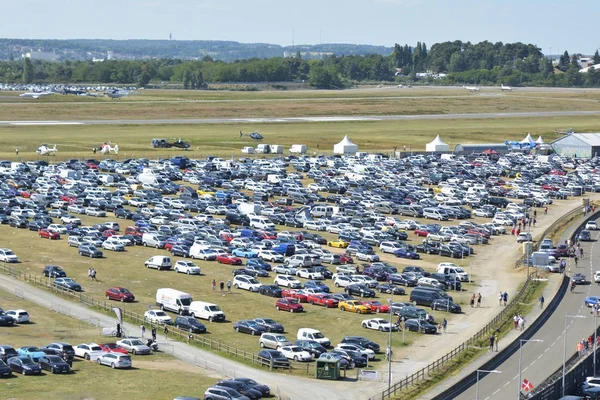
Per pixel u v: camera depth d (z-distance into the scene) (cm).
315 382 17988
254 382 17200
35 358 18162
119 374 17900
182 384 17350
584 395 18062
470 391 17838
